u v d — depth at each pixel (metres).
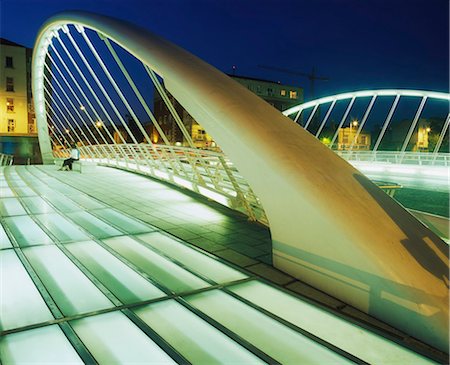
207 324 3.41
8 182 12.89
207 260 5.11
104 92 14.43
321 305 3.80
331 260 4.00
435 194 17.25
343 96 24.03
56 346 2.98
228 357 2.93
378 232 3.73
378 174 24.58
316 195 4.05
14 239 5.80
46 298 3.80
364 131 58.69
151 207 8.75
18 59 45.06
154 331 3.25
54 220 7.16
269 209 4.73
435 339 3.15
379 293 3.54
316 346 3.11
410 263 3.51
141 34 7.22
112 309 3.60
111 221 7.21
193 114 5.51
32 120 46.31
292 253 4.54
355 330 3.36
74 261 4.91
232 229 6.82
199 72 5.60
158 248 5.58
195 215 7.98
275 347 3.08
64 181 13.59
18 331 3.16
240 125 4.75
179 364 2.81
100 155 20.86
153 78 8.15
